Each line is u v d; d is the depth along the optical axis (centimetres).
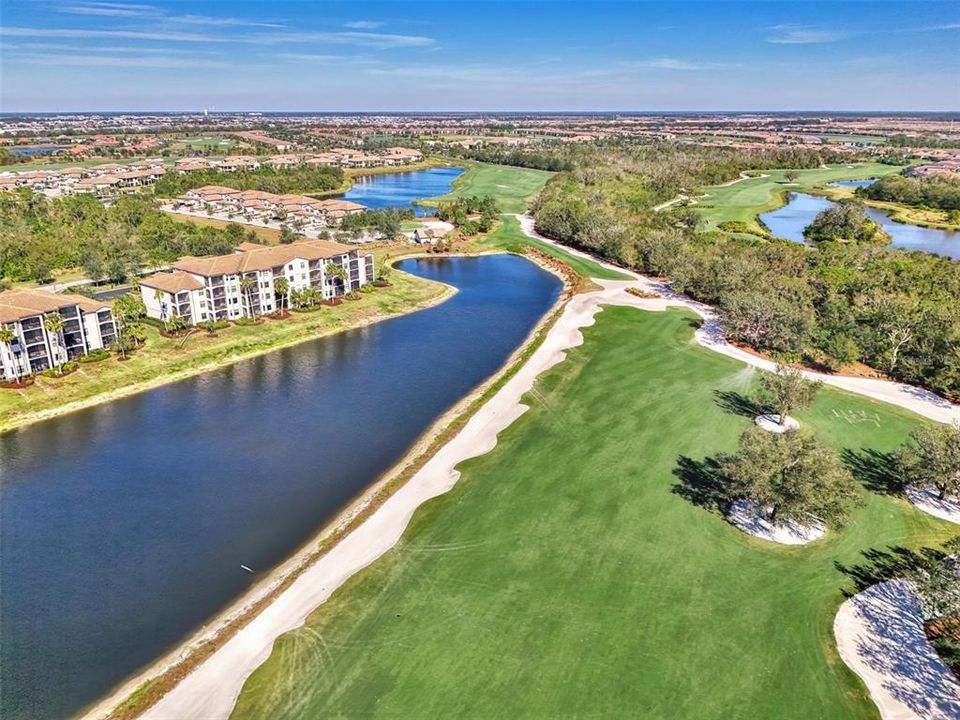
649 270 14488
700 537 5388
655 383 8450
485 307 12462
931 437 5897
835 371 8719
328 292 12044
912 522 5569
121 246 13738
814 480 5194
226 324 10475
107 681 4159
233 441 7175
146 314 10575
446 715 3791
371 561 5134
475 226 18700
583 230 16788
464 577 4941
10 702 4003
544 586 4831
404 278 13812
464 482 6244
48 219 16050
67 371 8400
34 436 7225
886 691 3944
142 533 5594
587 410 7712
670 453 6725
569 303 12188
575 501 5900
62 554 5322
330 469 6612
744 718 3769
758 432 5619
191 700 3928
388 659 4188
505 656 4200
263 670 4128
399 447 7069
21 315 7994
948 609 4147
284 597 4756
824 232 17225
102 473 6506
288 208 19775
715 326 10706
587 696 3906
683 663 4144
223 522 5750
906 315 8988
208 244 14288
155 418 7694
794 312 9262
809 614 4550
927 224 19738
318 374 9100
